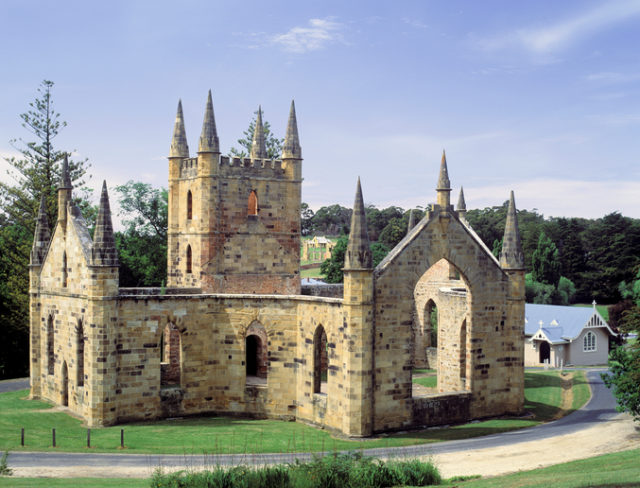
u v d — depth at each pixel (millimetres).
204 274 70625
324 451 49188
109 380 57031
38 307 68750
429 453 48812
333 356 56281
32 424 56688
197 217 71562
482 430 56781
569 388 78750
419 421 57531
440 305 73062
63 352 63906
